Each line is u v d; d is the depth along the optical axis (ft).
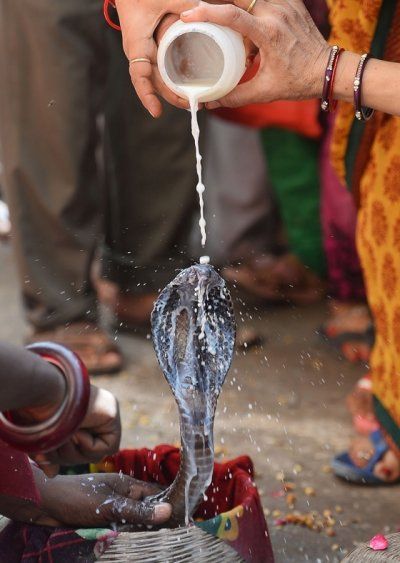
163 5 7.31
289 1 7.50
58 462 6.46
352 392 12.68
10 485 6.86
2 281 17.71
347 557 6.64
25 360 5.41
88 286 13.67
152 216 14.79
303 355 14.14
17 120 12.89
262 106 14.10
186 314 6.66
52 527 7.11
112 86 14.06
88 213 13.44
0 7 12.63
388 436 9.11
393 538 6.83
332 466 10.52
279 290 16.48
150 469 7.95
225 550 6.54
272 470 10.71
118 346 14.28
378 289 8.87
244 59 7.27
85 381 5.67
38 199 13.14
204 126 14.57
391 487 10.38
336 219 13.89
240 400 12.60
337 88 7.58
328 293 16.53
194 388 6.68
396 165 8.33
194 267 6.51
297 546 8.95
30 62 12.70
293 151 14.79
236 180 17.10
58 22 12.47
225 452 11.06
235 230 17.26
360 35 8.30
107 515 7.22
